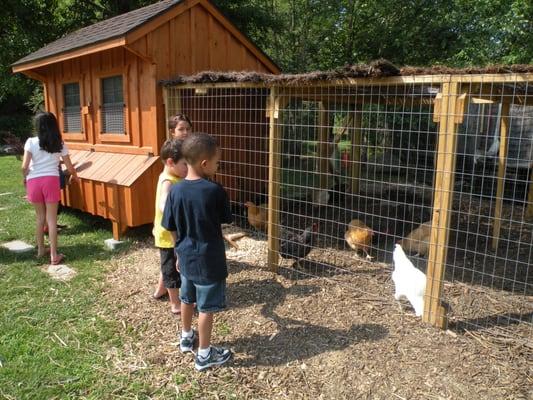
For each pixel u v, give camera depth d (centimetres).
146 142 612
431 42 1255
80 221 694
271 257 474
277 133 456
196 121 635
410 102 606
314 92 504
